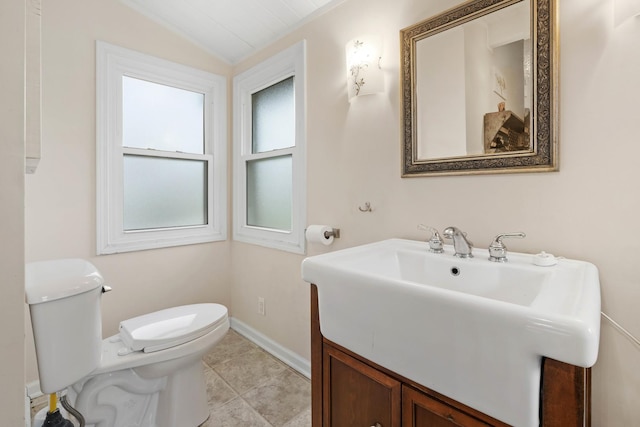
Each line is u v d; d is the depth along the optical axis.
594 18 0.86
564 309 0.54
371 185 1.43
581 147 0.89
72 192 1.68
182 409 1.35
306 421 1.43
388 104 1.35
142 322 1.39
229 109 2.32
